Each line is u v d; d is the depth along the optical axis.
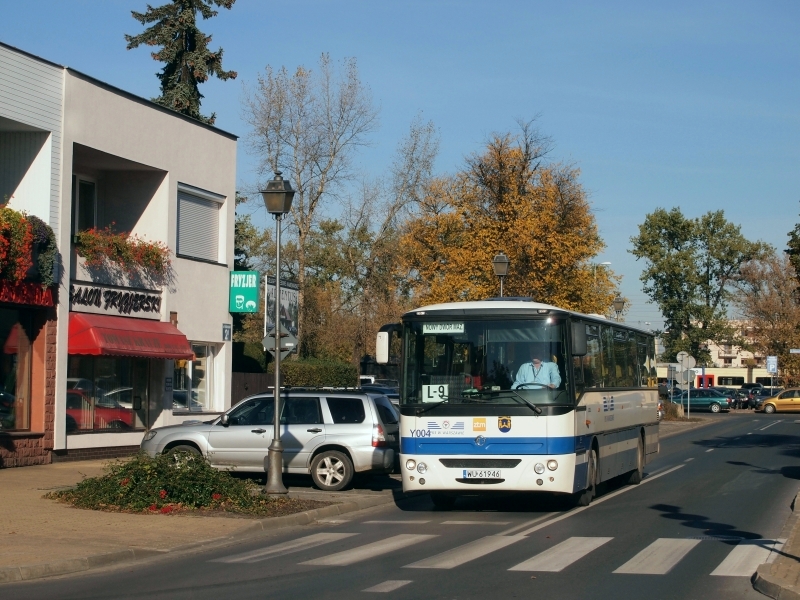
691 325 85.06
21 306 19.98
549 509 15.48
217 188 27.23
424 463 14.20
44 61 20.59
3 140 20.83
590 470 15.50
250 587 9.12
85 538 11.80
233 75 37.78
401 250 49.03
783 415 63.91
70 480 17.70
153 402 24.75
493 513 15.04
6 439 19.53
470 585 9.05
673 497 17.02
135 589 9.13
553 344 14.30
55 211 20.86
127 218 25.02
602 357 16.95
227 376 27.53
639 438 20.23
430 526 13.55
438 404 14.26
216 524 13.11
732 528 13.01
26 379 20.50
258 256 58.34
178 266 25.34
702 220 84.75
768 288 83.38
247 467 17.83
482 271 35.66
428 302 37.25
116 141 22.91
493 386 14.21
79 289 21.78
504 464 14.01
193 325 25.95
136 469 14.66
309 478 20.00
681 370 51.50
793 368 81.25
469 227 38.03
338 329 50.12
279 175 16.05
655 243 85.50
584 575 9.55
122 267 23.34
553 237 35.09
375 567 10.15
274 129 45.50
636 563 10.23
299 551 11.44
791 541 11.34
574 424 14.23
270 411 18.11
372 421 17.80
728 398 68.94
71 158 21.34
